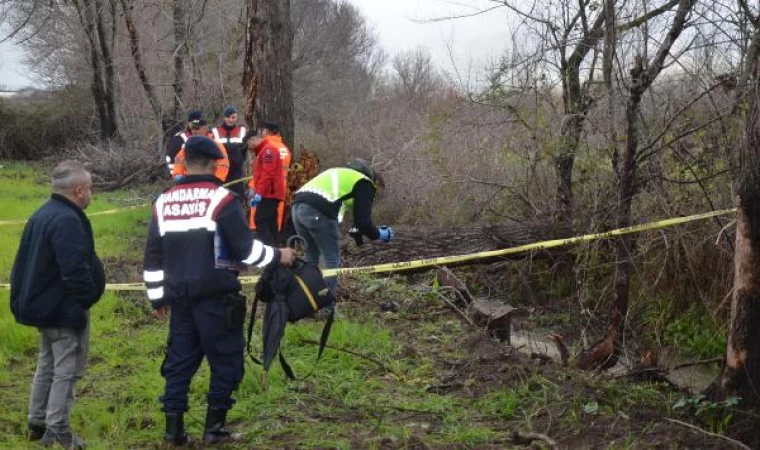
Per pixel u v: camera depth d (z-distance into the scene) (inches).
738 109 267.9
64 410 197.5
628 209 290.4
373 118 714.8
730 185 301.6
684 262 332.8
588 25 360.2
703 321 328.5
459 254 396.5
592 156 334.6
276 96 498.0
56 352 197.2
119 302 339.6
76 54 1150.3
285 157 441.7
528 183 405.7
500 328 312.7
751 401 214.4
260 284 216.1
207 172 197.3
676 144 308.3
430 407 228.5
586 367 276.5
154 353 277.4
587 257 328.8
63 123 1203.9
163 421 216.4
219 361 197.0
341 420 219.9
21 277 194.4
